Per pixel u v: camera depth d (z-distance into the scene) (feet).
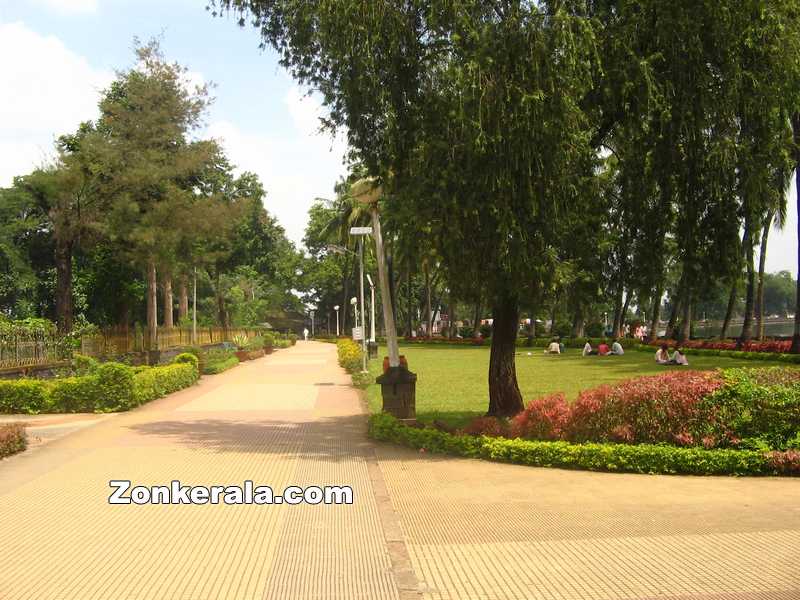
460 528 20.95
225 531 20.86
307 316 339.57
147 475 28.89
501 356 40.75
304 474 29.09
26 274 107.76
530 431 32.73
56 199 82.58
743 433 29.32
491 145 31.55
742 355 96.89
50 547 19.33
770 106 34.32
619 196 38.11
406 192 33.65
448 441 33.53
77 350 72.69
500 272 33.55
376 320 259.80
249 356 133.08
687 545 18.89
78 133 99.71
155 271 101.96
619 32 33.58
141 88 90.68
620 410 30.58
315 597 15.61
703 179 35.37
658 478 27.58
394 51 33.50
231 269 187.21
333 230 172.45
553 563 17.69
